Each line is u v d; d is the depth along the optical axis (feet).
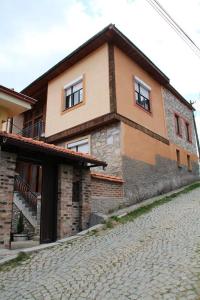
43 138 51.49
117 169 39.55
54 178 28.76
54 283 15.65
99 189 34.30
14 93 26.27
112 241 23.89
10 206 23.02
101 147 42.57
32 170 54.08
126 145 41.11
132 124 43.68
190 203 38.55
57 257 20.72
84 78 46.98
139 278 15.05
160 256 18.47
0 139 22.62
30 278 16.75
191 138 68.23
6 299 14.03
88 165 31.71
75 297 13.60
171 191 51.19
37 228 33.22
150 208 37.14
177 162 57.57
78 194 30.73
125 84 44.65
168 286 13.52
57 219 27.63
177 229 25.59
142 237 24.14
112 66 42.80
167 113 57.47
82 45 45.70
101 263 18.44
